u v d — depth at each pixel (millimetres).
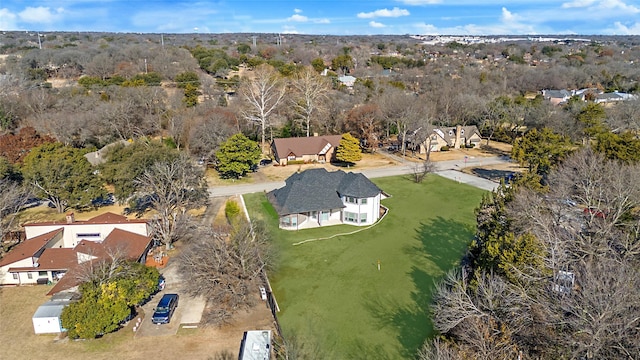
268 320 31984
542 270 25297
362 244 44812
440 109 102438
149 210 53531
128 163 49469
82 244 39000
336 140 79125
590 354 19281
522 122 91500
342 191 50844
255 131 86125
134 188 48000
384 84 121562
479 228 36594
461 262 40062
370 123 85812
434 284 36281
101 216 45188
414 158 81812
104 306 29500
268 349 27547
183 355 28172
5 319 32156
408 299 34281
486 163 78125
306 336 29891
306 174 53531
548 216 33125
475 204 56312
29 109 86812
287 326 31062
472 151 88000
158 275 34594
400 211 54156
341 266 40062
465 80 129625
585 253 28344
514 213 32531
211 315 31844
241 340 29688
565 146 57344
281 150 76125
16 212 47125
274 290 36062
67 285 33219
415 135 83062
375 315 32281
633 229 31750
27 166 52625
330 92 105938
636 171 39688
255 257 35344
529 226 31219
